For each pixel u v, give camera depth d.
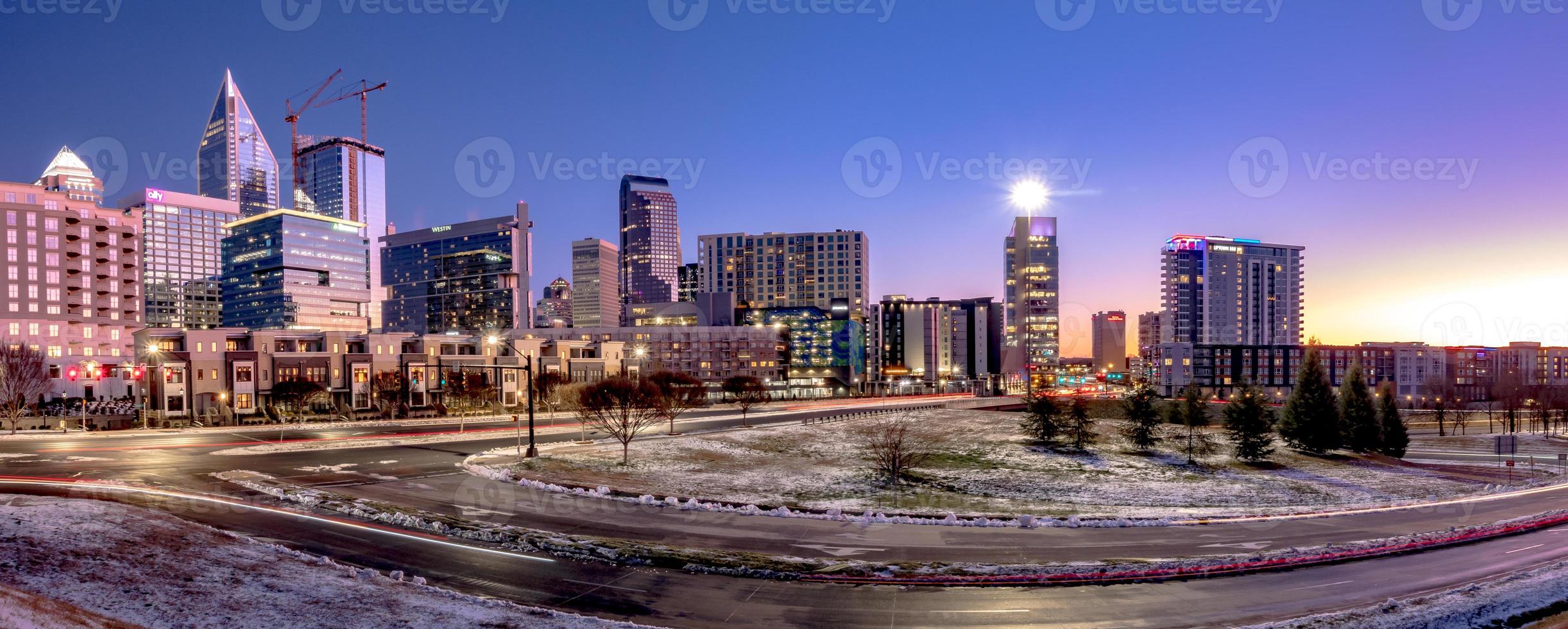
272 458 52.62
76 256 149.38
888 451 57.41
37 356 98.25
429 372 111.75
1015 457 68.56
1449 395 162.50
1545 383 186.75
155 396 91.81
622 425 60.66
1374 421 77.12
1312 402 76.06
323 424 83.44
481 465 50.28
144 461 49.16
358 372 105.81
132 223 160.00
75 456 51.22
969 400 138.25
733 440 73.38
